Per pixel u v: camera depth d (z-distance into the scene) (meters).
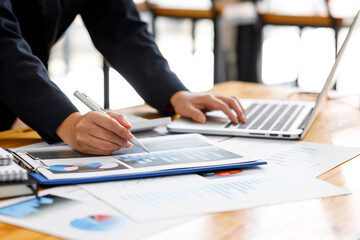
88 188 0.65
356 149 0.90
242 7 3.45
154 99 1.14
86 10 1.25
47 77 0.90
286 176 0.73
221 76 3.70
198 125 1.03
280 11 3.39
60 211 0.58
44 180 0.66
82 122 0.80
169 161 0.77
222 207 0.60
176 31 4.20
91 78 4.09
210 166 0.74
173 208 0.59
